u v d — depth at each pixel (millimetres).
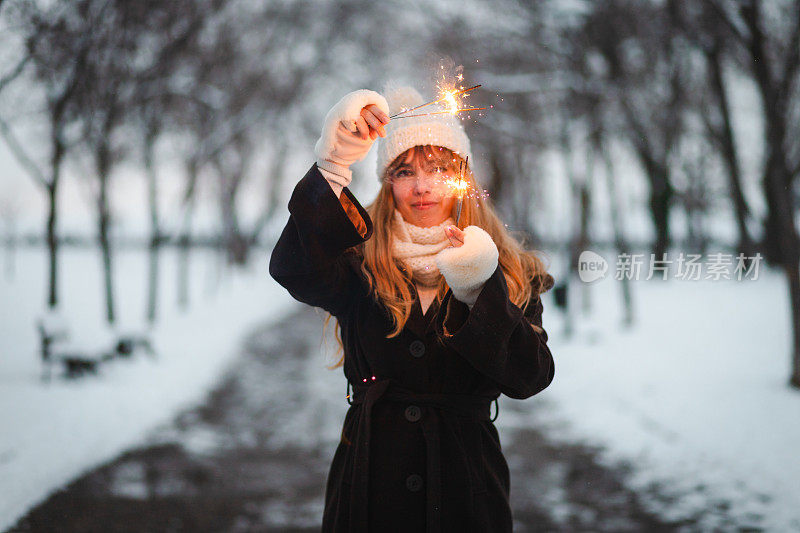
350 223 2070
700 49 11992
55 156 13203
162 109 17359
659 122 17312
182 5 14859
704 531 5242
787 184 9711
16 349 13539
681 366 11781
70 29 12258
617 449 7520
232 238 35875
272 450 7469
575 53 15094
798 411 8367
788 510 5531
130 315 20594
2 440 7262
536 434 8320
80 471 6441
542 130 16906
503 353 2014
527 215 28656
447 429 2154
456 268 1989
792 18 10109
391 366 2191
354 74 27844
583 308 19141
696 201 29375
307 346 15992
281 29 24562
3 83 11336
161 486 6152
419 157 2266
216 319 20844
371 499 2137
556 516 5613
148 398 9734
